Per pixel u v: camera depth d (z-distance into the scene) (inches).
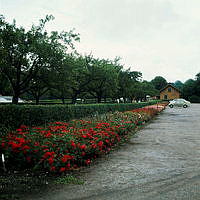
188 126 546.6
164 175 190.1
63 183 167.8
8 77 735.7
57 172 183.6
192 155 259.4
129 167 211.9
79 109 560.7
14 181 167.3
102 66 1170.6
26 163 191.3
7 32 645.3
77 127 317.4
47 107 410.0
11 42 651.5
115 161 232.4
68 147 196.5
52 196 146.1
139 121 559.5
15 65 711.7
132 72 1829.5
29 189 155.6
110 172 196.5
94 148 227.9
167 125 568.1
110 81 1240.2
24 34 695.1
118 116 523.5
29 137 221.8
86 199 142.8
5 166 193.3
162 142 339.6
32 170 187.9
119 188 161.3
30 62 736.3
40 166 185.6
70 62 797.9
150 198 145.3
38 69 733.9
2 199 139.9
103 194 150.9
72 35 766.5
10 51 673.6
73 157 190.7
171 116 860.6
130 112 623.8
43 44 701.9
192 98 3348.9
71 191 154.4
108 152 270.8
